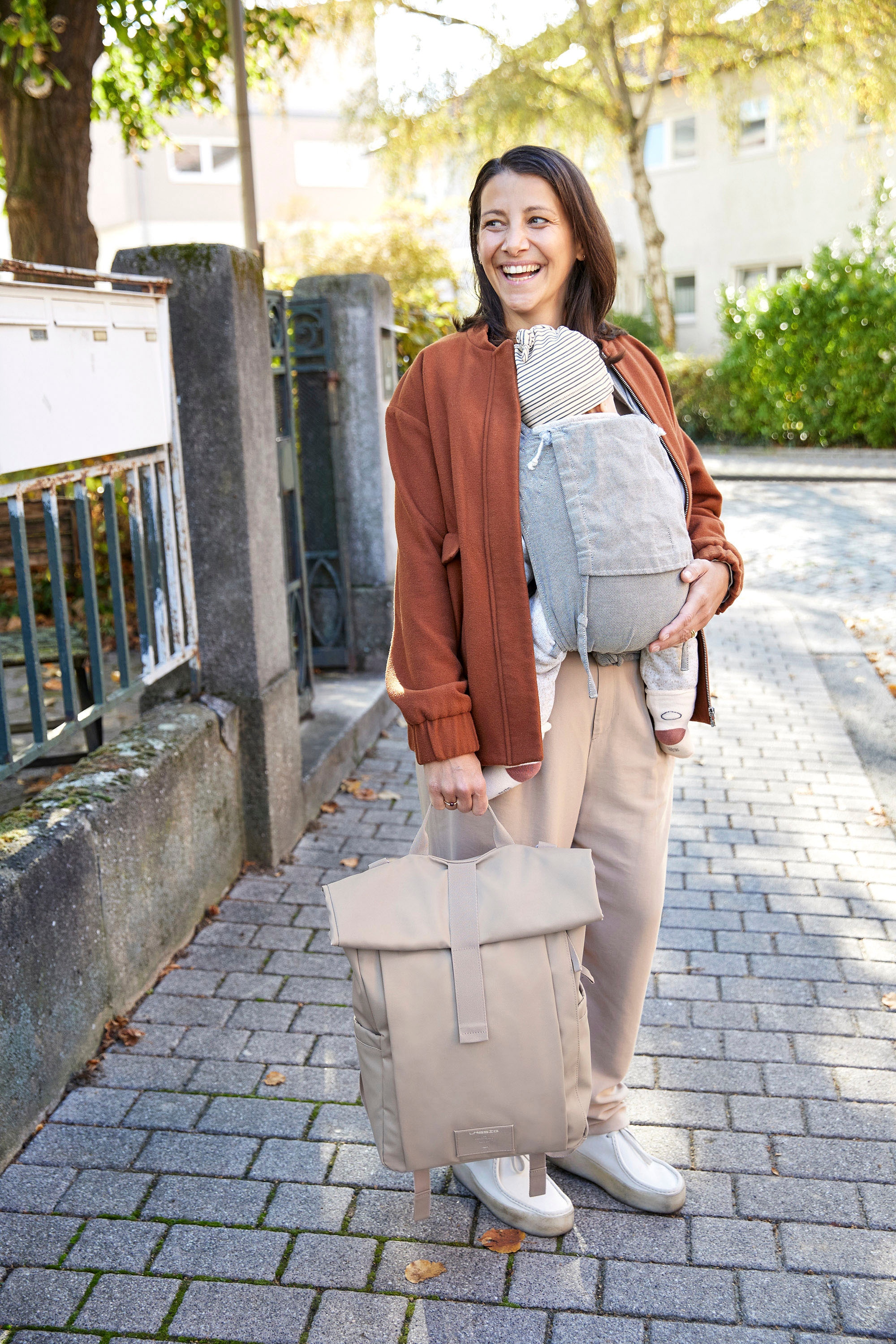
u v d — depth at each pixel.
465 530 1.73
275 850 3.65
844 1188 2.18
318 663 5.66
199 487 3.36
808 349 16.30
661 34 18.67
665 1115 2.40
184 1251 2.03
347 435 5.39
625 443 1.70
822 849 3.83
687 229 23.56
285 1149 2.30
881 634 6.92
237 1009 2.82
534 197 1.77
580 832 1.98
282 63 13.57
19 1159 2.28
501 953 1.69
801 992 2.90
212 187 32.88
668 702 1.88
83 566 2.84
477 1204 2.15
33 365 2.50
